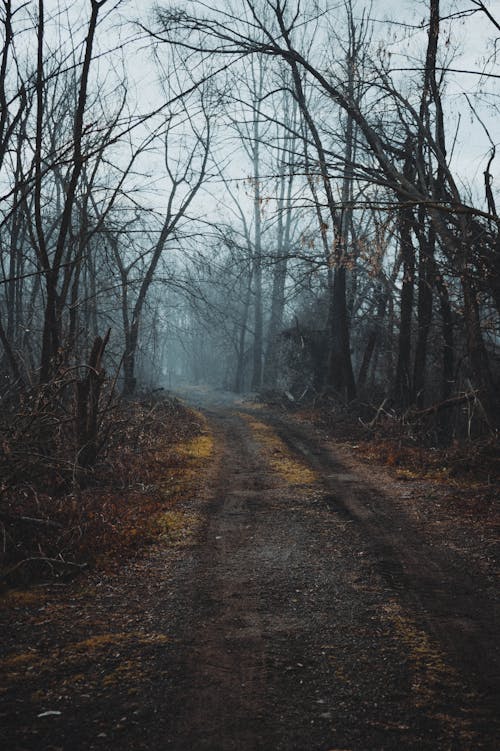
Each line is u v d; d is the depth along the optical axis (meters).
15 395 11.88
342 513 9.70
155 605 5.96
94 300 20.25
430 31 14.02
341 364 25.59
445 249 15.20
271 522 9.13
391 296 22.50
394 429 17.03
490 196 13.73
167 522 8.92
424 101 15.15
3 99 10.66
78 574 6.79
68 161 10.00
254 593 6.30
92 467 10.95
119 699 4.20
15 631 5.29
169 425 18.47
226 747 3.68
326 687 4.40
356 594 6.29
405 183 13.73
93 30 11.49
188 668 4.66
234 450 15.92
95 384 11.27
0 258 17.94
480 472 12.34
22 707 4.07
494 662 4.80
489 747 3.70
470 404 15.20
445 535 8.47
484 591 6.39
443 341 18.39
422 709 4.11
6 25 10.36
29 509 7.91
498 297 13.92
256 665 4.71
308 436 19.03
